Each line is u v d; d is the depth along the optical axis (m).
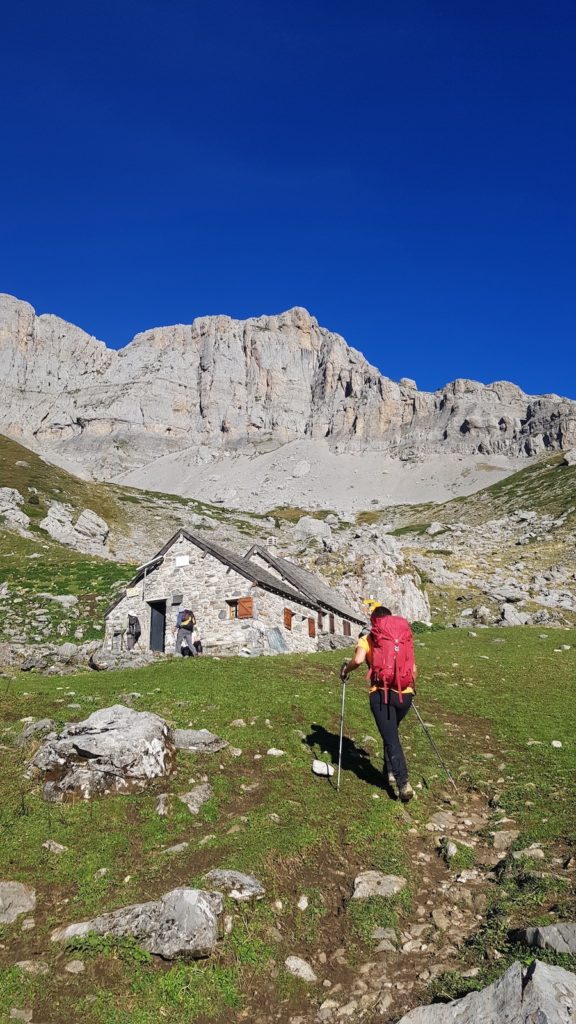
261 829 9.57
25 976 6.59
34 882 8.15
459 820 10.67
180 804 10.26
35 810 9.73
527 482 196.50
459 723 17.05
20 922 7.47
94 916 7.50
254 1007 6.58
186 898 7.36
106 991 6.51
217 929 7.27
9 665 24.64
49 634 43.25
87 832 9.30
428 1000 6.37
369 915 7.82
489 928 7.39
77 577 58.81
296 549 105.50
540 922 7.21
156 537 113.31
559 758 13.62
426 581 75.88
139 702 15.34
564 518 122.25
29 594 51.78
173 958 6.89
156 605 40.62
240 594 37.22
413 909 8.09
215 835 9.39
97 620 46.56
